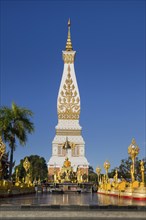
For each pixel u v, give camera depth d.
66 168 111.62
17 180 64.69
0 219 21.61
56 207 24.92
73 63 153.12
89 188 92.88
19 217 22.09
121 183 49.16
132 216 22.41
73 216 22.42
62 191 82.69
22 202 30.30
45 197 45.75
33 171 159.62
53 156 140.50
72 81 151.00
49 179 130.25
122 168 116.31
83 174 128.88
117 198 42.25
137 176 100.00
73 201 33.50
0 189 40.91
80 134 144.88
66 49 158.00
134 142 46.53
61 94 149.88
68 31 161.12
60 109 148.38
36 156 179.50
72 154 141.12
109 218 21.89
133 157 46.06
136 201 33.66
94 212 23.72
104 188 68.50
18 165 140.50
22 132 62.16
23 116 63.19
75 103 149.12
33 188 73.50
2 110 62.81
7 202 30.22
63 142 142.38
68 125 146.25
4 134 61.62
